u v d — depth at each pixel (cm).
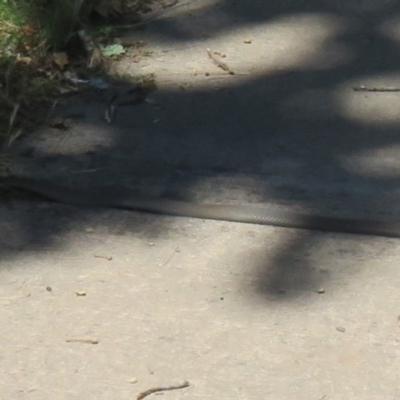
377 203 635
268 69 791
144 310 536
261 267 573
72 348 508
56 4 798
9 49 773
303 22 848
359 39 827
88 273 566
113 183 650
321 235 602
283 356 503
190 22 850
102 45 811
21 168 661
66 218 616
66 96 748
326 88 766
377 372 492
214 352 506
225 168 670
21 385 484
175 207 623
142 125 718
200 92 760
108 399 475
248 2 877
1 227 605
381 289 554
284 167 672
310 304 542
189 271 568
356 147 697
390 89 765
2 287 553
